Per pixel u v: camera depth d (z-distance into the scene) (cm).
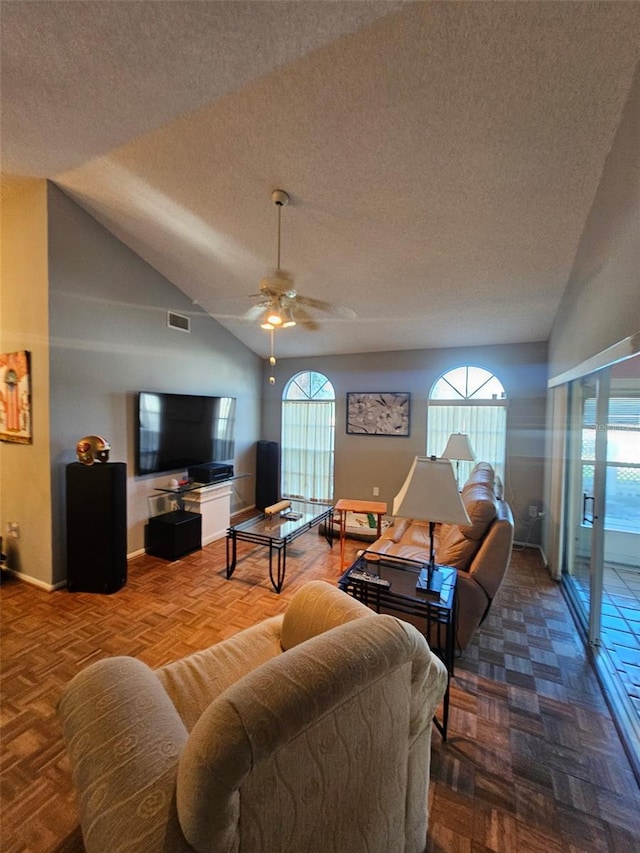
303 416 538
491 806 135
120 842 72
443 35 144
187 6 143
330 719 79
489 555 213
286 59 161
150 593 292
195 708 123
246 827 68
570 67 147
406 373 478
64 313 293
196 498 399
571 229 237
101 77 180
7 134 223
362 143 198
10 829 126
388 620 100
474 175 209
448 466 188
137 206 289
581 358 250
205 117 199
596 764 152
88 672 108
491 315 369
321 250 299
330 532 409
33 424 296
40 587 298
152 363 377
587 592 257
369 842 94
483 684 197
